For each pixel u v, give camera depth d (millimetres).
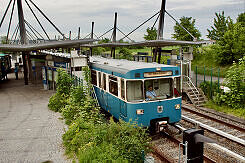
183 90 15461
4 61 26234
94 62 13570
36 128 10320
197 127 9914
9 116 12344
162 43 16969
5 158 7559
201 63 26312
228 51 22016
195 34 26688
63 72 14227
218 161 7488
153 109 9031
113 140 7492
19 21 17859
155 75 9008
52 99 13703
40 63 21938
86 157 6840
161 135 9742
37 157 7586
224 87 13359
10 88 20578
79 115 10617
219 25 27078
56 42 16891
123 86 9172
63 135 9070
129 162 6520
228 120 11617
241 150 8305
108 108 11250
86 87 12398
